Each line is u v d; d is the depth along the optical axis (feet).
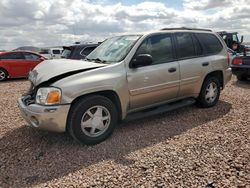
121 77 14.64
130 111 15.76
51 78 13.26
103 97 14.14
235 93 25.52
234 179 10.19
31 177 11.05
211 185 9.87
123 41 16.69
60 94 12.88
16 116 19.57
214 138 14.24
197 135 14.85
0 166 12.01
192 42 18.71
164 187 9.86
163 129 16.05
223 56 20.63
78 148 13.67
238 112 19.04
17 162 12.37
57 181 10.64
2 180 10.89
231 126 16.11
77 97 13.34
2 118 19.12
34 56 45.60
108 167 11.57
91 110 13.91
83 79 13.55
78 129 13.46
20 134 15.79
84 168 11.60
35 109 13.11
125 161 12.04
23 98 14.93
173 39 17.60
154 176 10.61
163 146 13.51
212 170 10.89
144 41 16.02
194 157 12.09
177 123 17.04
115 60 15.38
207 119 17.67
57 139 14.85
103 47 17.79
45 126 13.10
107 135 14.49
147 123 17.16
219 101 22.21
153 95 16.31
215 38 20.54
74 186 10.21
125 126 16.66
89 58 17.39
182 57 17.83
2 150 13.65
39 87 13.52
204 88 19.44
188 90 18.38
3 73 42.88
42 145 14.16
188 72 17.92
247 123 16.55
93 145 13.98
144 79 15.58
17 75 44.09
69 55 32.65
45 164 12.12
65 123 13.17
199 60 18.71
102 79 13.94
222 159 11.79
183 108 20.18
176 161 11.77
